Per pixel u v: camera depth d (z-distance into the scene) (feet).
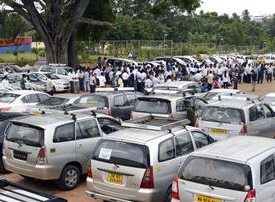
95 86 86.17
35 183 35.19
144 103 46.03
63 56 122.21
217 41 260.21
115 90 53.52
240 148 24.68
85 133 34.35
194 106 48.91
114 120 38.52
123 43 175.11
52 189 33.78
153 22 249.55
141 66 102.17
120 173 26.89
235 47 234.99
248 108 40.40
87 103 50.21
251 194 22.02
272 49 269.03
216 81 84.12
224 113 40.37
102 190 27.50
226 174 22.72
